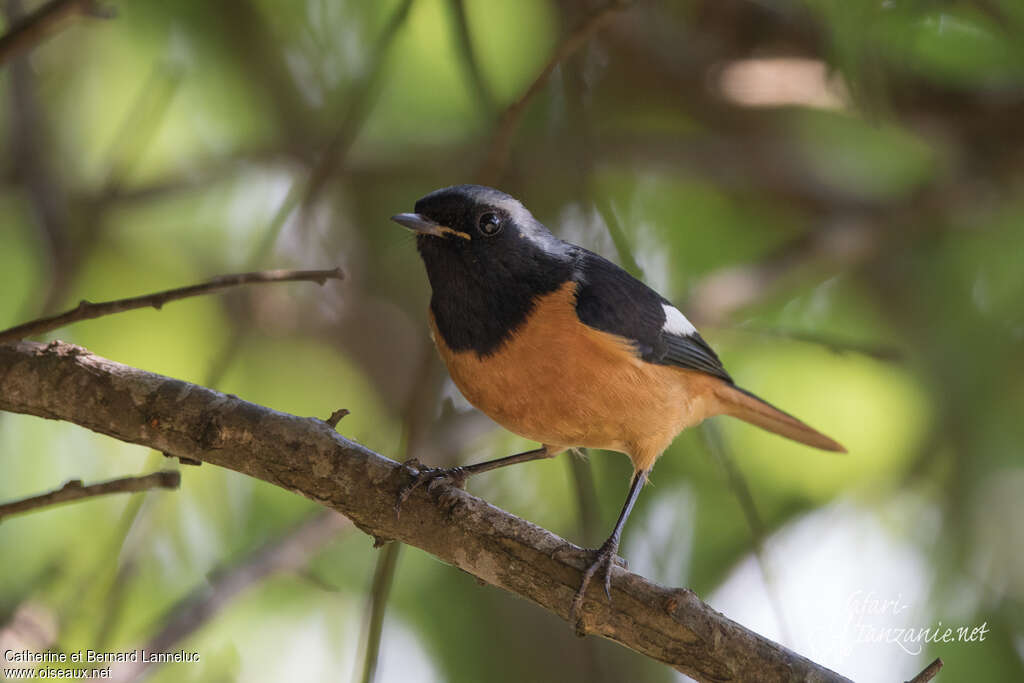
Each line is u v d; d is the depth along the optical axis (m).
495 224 8.09
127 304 6.41
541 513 11.09
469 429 10.68
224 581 9.30
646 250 12.78
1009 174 12.96
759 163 13.79
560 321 7.93
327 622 11.28
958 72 12.16
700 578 11.39
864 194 13.93
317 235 12.30
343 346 13.13
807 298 13.26
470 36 8.90
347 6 11.77
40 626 8.77
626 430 8.35
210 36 11.94
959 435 12.21
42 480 10.23
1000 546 11.95
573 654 11.85
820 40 12.66
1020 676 11.39
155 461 8.43
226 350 9.47
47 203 11.28
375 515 6.70
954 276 13.16
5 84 12.24
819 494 11.87
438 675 11.50
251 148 12.56
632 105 13.90
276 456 6.63
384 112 11.96
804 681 6.31
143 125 10.96
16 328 6.34
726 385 9.70
